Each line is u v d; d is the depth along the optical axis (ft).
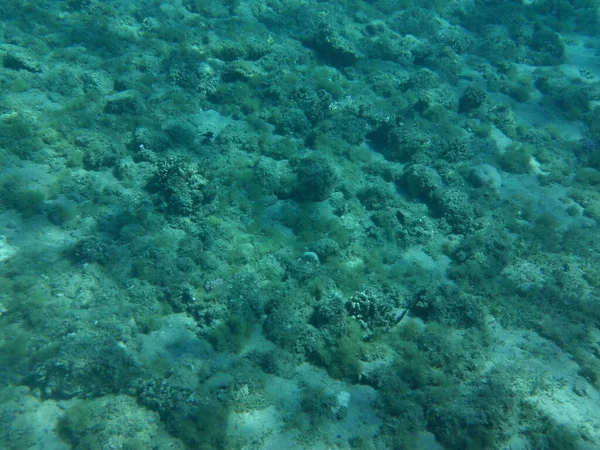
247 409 23.16
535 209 42.27
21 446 19.84
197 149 40.22
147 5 58.03
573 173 47.44
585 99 56.08
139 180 36.11
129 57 47.62
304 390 24.71
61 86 42.06
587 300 32.48
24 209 31.30
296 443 22.25
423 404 24.22
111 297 27.22
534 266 35.60
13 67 42.24
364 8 68.85
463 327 29.45
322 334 27.04
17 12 50.75
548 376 26.86
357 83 53.88
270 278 30.76
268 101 46.80
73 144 36.94
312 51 55.06
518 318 30.89
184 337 26.61
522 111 55.88
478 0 77.77
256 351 26.11
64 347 22.77
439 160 43.98
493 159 47.21
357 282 31.35
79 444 20.03
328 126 44.50
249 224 34.55
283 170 39.60
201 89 46.09
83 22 51.85
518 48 66.69
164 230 32.81
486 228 38.45
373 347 27.17
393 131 44.75
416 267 33.91
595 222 41.50
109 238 30.66
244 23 57.67
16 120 35.96
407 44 63.52
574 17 79.41
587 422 24.27
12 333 24.35
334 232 35.04
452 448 22.56
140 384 23.03
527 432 23.40
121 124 39.86
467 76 59.47
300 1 65.92
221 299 28.40
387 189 39.78
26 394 21.91
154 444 21.02
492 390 24.98
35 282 26.91
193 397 22.70
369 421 23.73
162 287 28.35
